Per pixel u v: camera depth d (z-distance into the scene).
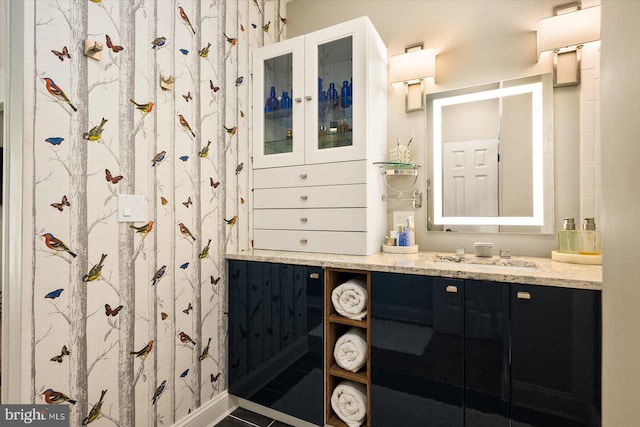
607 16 0.50
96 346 1.18
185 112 1.54
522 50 1.74
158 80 1.41
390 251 1.83
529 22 1.73
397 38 2.03
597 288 1.07
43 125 1.03
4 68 1.01
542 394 1.14
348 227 1.75
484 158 1.82
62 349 1.08
